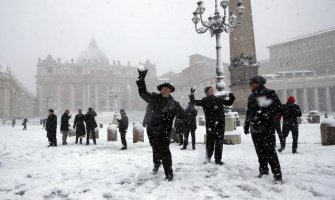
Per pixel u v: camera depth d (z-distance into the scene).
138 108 123.94
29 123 59.66
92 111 12.46
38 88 117.38
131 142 13.27
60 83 117.44
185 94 100.75
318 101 68.44
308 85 69.44
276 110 4.89
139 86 5.01
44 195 4.49
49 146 12.01
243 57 21.70
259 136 4.97
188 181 4.95
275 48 90.31
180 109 5.17
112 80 121.25
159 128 5.03
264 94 4.98
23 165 7.18
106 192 4.49
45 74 118.38
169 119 5.08
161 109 5.04
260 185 4.66
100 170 6.23
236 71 22.23
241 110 21.69
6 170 6.48
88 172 6.06
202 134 16.55
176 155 8.09
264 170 5.23
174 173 5.61
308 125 22.95
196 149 9.50
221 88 10.66
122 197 4.20
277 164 4.78
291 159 7.00
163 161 5.08
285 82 72.00
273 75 75.38
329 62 76.94
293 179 4.96
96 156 8.45
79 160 7.76
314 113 27.97
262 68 93.12
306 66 81.88
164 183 4.83
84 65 122.62
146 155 8.38
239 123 21.33
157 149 5.11
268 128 4.89
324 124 9.84
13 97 76.25
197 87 89.44
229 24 11.25
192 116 9.39
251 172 5.62
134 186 4.79
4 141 15.49
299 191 4.29
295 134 7.98
